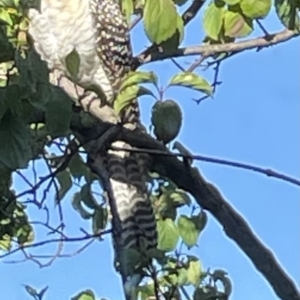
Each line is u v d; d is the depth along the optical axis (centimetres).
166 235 463
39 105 302
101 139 390
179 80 355
